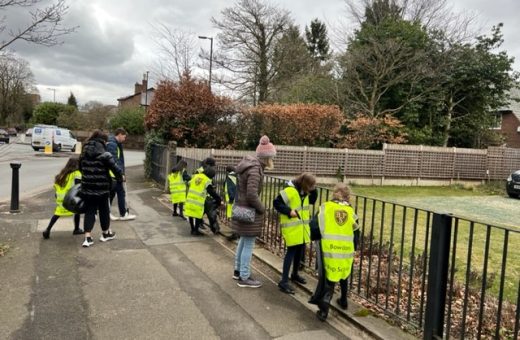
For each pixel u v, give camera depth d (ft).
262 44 101.71
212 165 22.95
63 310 12.85
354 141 61.67
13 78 198.08
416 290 15.88
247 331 12.07
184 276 16.40
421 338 11.86
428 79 71.67
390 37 71.00
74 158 20.98
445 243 11.21
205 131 51.85
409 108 69.72
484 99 73.46
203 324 12.37
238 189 15.55
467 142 77.51
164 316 12.78
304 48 111.65
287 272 15.16
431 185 63.00
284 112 56.29
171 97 50.90
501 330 12.98
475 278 17.33
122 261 17.87
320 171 57.11
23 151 96.84
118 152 25.03
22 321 12.04
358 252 20.53
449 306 11.16
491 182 64.59
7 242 19.83
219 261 18.54
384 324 12.69
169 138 51.21
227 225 24.77
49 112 200.03
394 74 70.23
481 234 27.22
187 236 22.70
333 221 12.84
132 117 150.30
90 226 19.69
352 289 15.33
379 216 32.83
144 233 22.93
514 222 33.81
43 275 15.75
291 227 15.07
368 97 73.31
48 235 20.81
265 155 15.15
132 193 38.24
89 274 16.10
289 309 13.75
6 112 204.54
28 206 29.27
